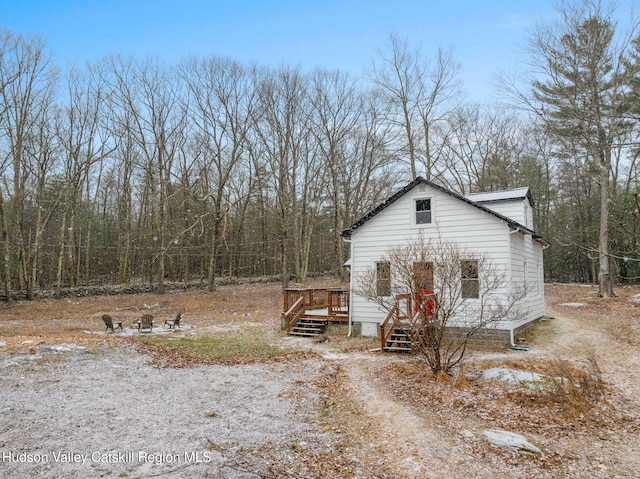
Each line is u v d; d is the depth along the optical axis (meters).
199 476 5.36
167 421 7.31
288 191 36.78
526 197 17.06
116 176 40.38
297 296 18.05
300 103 35.47
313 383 9.77
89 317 20.34
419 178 14.77
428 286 10.77
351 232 16.17
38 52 28.39
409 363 11.30
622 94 16.69
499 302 13.27
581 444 6.33
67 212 33.75
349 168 37.12
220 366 11.36
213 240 33.81
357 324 15.78
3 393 8.37
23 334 14.73
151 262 35.44
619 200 29.97
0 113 25.31
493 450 6.12
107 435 6.65
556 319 18.11
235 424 7.23
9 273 24.41
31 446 6.18
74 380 9.49
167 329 16.97
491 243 13.75
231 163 34.56
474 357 11.86
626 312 18.84
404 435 6.72
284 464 5.74
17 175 26.50
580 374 8.93
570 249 36.91
